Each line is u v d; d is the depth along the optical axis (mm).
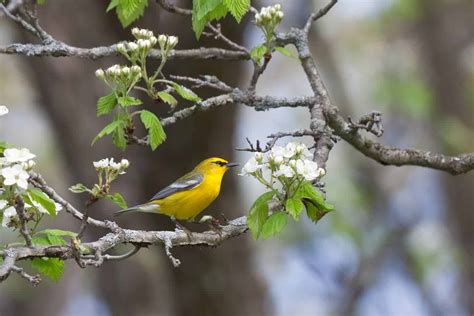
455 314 20750
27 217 6348
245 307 14820
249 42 14188
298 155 6562
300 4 20984
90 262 6203
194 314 14773
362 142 8672
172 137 13688
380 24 22344
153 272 16125
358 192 21906
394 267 21547
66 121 14531
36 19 8078
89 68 14484
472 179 19000
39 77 14492
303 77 26953
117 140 7191
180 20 12633
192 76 12961
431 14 19266
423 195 23828
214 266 14555
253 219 6453
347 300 20812
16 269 5855
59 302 27984
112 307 16391
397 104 20219
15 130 26156
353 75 24734
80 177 14773
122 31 13742
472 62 19359
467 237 19266
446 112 18953
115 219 14875
